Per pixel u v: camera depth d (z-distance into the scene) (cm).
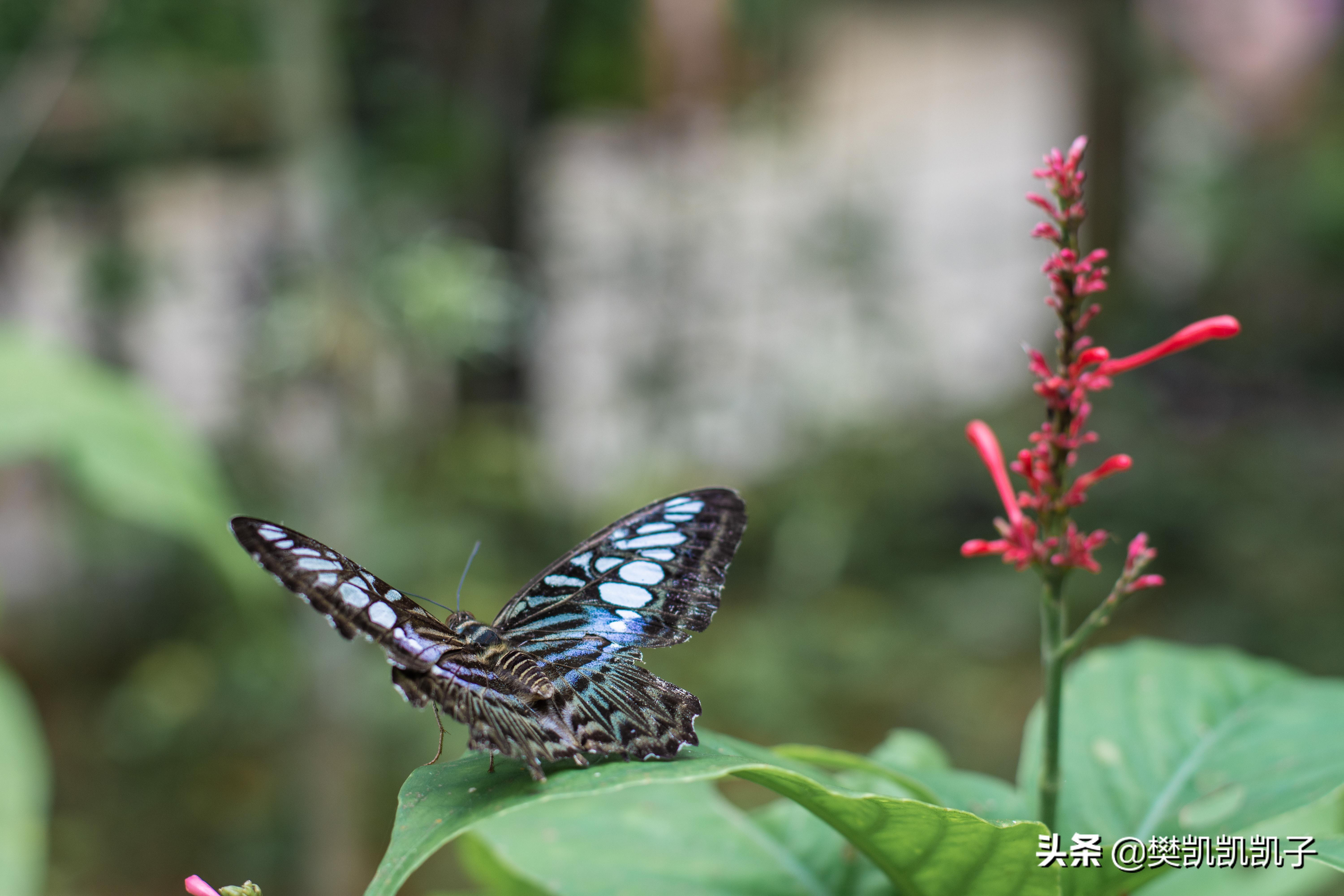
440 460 706
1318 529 739
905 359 895
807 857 153
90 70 458
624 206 833
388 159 552
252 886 114
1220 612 684
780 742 603
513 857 153
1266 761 141
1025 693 645
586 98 759
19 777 258
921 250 992
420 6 627
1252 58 1145
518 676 134
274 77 413
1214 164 1108
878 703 639
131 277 587
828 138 901
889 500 800
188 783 566
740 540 151
